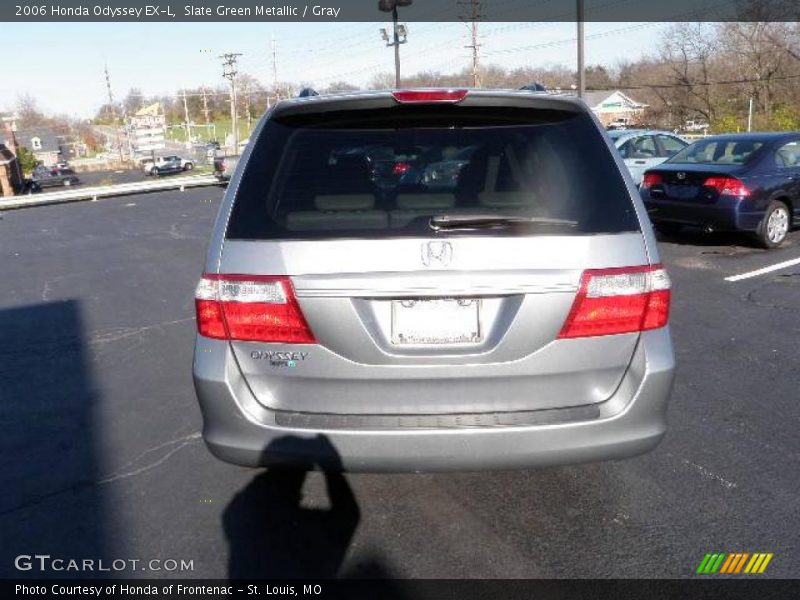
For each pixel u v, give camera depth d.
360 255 2.54
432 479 3.50
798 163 9.24
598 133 2.86
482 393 2.63
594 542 2.95
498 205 2.67
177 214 17.28
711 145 9.73
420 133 2.88
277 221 2.66
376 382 2.62
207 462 3.80
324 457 2.63
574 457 2.67
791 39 46.62
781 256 8.59
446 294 2.54
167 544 3.04
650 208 9.68
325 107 2.89
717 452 3.70
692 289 7.21
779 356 5.15
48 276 9.63
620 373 2.70
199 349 2.72
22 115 121.38
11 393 5.01
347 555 2.92
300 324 2.59
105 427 4.34
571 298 2.57
